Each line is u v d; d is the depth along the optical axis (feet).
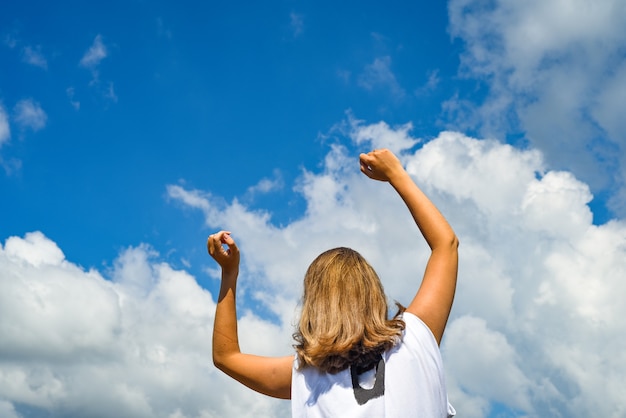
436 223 10.27
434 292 9.82
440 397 9.17
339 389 9.08
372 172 10.89
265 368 10.37
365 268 9.75
